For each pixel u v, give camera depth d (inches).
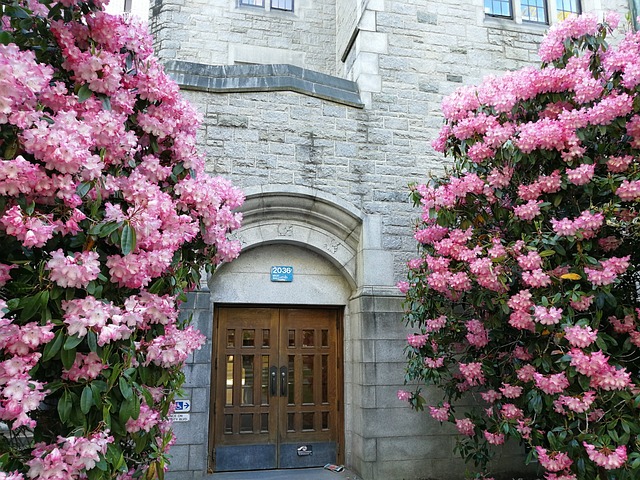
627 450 116.7
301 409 208.2
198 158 111.8
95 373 71.7
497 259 134.5
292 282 210.2
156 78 96.2
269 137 204.7
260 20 290.7
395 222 211.2
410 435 194.5
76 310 68.6
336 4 306.5
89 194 77.9
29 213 64.9
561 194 137.6
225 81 204.5
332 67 297.0
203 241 110.8
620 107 123.9
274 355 209.8
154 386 92.0
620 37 248.8
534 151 137.8
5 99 61.6
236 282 203.9
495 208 149.6
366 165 213.5
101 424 70.3
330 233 212.1
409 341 173.9
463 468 196.2
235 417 201.0
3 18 74.6
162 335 87.4
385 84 224.2
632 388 115.9
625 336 134.0
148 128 97.0
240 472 195.6
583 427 124.3
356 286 209.8
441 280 153.9
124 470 77.2
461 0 243.8
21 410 62.3
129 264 76.4
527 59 245.0
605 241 133.8
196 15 280.2
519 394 139.3
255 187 198.1
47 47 83.1
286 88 209.0
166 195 87.9
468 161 161.6
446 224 157.4
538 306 123.3
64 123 69.3
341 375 213.9
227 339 206.5
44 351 66.1
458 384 173.5
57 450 64.1
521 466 201.2
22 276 69.4
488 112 158.7
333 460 206.7
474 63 237.8
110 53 84.2
